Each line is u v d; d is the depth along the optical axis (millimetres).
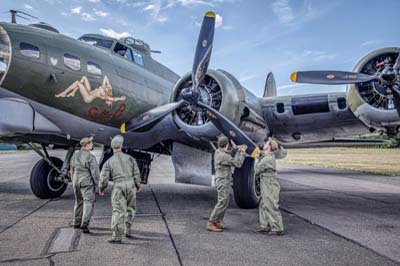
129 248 3814
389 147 51375
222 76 6148
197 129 6090
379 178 13266
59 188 7547
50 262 3357
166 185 10406
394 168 19516
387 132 6309
